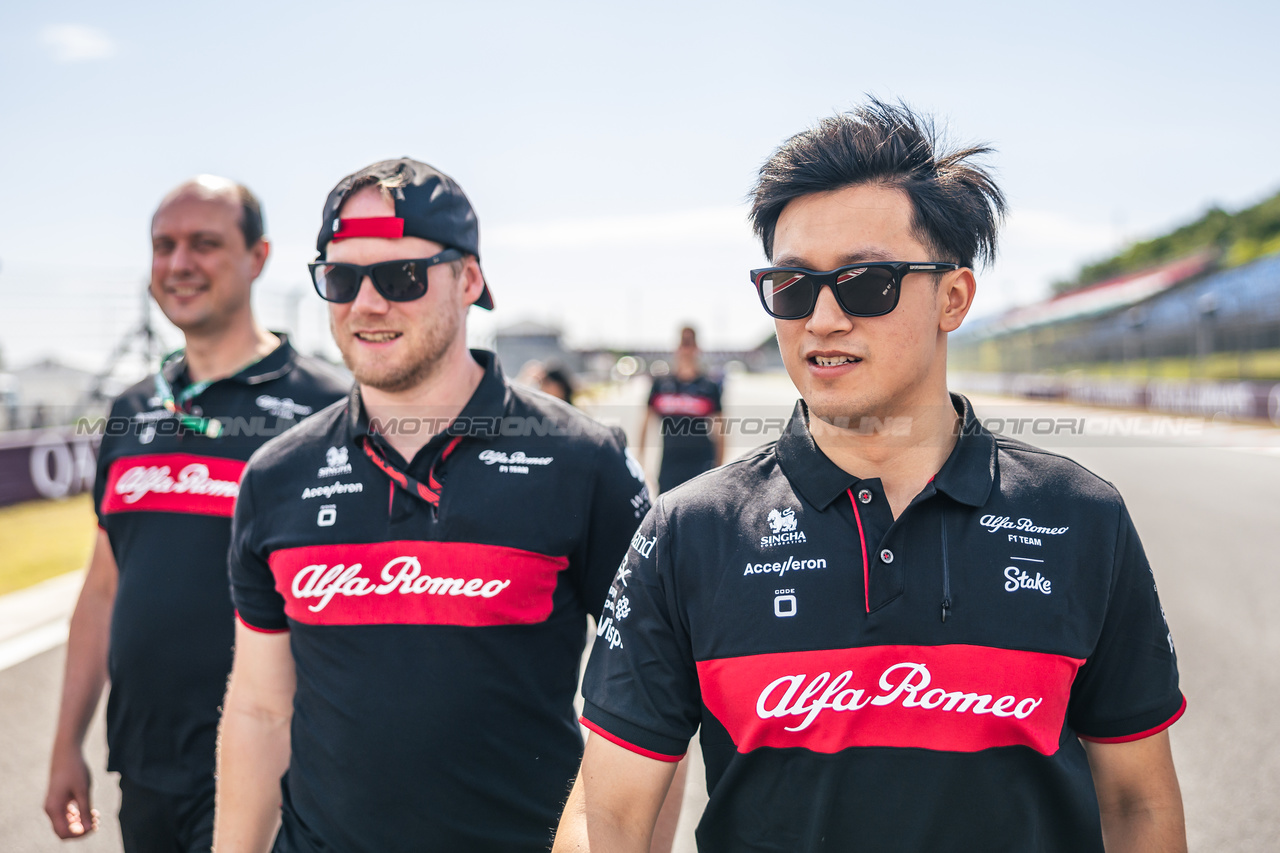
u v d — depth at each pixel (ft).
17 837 9.27
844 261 3.49
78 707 6.79
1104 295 99.09
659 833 4.52
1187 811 8.99
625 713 3.66
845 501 3.59
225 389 6.72
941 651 3.40
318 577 4.85
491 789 4.74
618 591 3.88
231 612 6.31
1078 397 76.28
